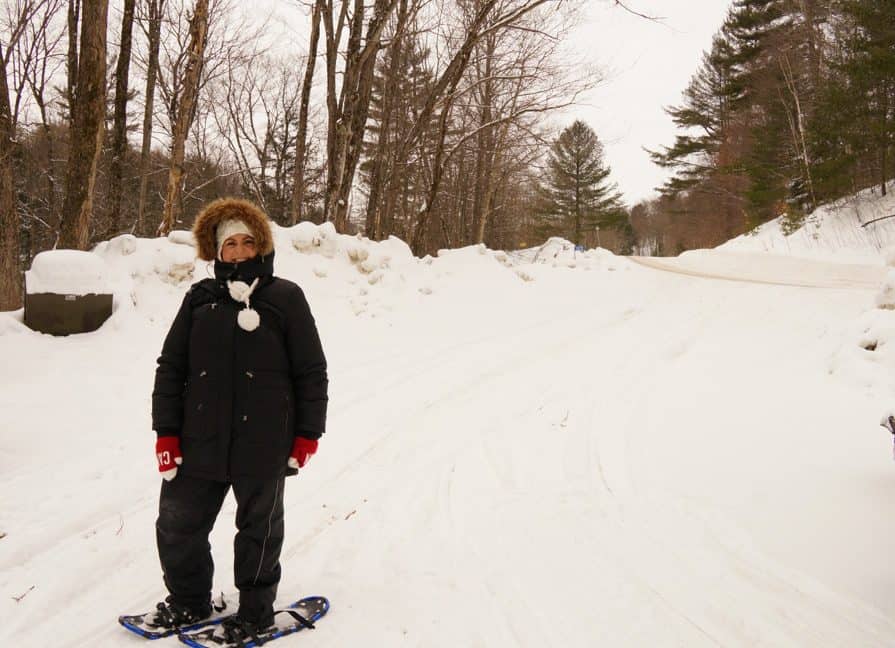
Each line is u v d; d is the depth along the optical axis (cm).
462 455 548
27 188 2347
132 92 2377
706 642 290
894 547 360
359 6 1488
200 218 291
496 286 1427
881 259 2469
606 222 5316
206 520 283
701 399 702
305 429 283
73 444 536
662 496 459
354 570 350
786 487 455
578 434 603
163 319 864
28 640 279
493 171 2659
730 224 4875
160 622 283
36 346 713
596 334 1111
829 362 799
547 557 370
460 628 295
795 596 328
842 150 3086
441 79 1681
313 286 1147
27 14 1753
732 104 4681
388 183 2044
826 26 3625
